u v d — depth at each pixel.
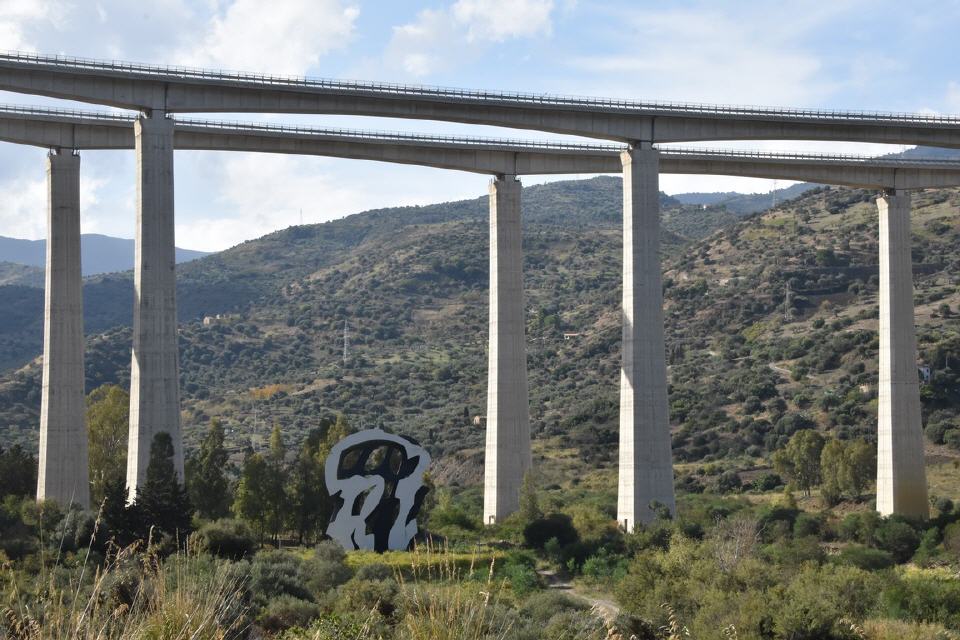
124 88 86.56
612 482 123.00
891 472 99.31
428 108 93.31
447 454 143.75
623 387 91.69
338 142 97.75
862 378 143.00
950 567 76.94
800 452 116.62
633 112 94.38
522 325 100.44
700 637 46.81
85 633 13.66
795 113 97.50
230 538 63.00
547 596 54.03
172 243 86.50
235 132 94.38
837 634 45.47
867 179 103.38
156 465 73.88
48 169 96.00
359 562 65.75
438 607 14.77
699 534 81.12
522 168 101.62
